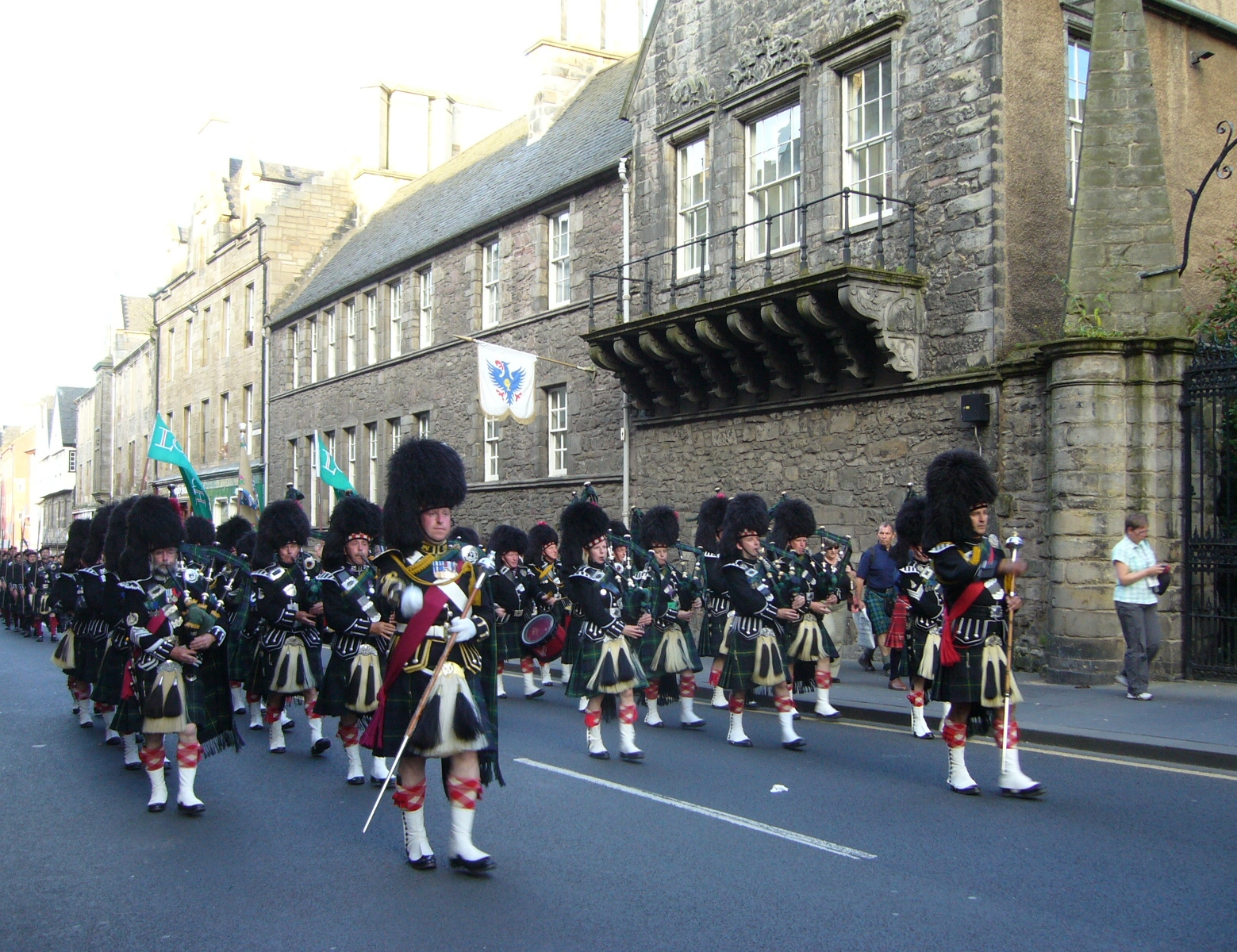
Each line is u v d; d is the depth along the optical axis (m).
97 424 65.06
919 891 5.69
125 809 7.93
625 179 20.36
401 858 6.52
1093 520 12.09
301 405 36.22
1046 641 12.77
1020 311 13.87
